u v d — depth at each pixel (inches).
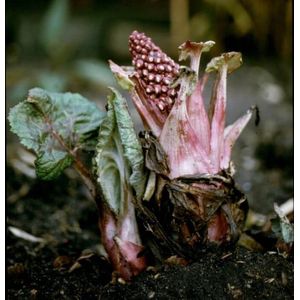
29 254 26.5
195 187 20.6
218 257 21.2
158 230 21.3
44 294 22.7
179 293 20.7
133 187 21.1
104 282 23.1
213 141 21.1
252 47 61.9
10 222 29.5
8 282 23.6
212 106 21.4
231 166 21.5
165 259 21.8
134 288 21.2
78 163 22.6
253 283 20.8
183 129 20.6
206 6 61.0
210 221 21.2
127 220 21.9
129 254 21.8
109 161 21.8
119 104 20.8
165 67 20.9
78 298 22.4
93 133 22.9
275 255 21.6
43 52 60.1
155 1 71.1
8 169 33.1
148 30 64.8
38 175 22.4
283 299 20.6
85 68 50.6
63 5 54.0
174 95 20.9
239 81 54.8
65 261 24.5
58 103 22.7
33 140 22.1
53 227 29.8
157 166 20.6
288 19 57.9
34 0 71.7
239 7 59.0
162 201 21.1
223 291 20.6
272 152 37.7
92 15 67.9
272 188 33.7
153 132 21.0
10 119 22.0
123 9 70.6
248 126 42.9
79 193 32.7
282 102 48.8
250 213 29.8
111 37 63.0
